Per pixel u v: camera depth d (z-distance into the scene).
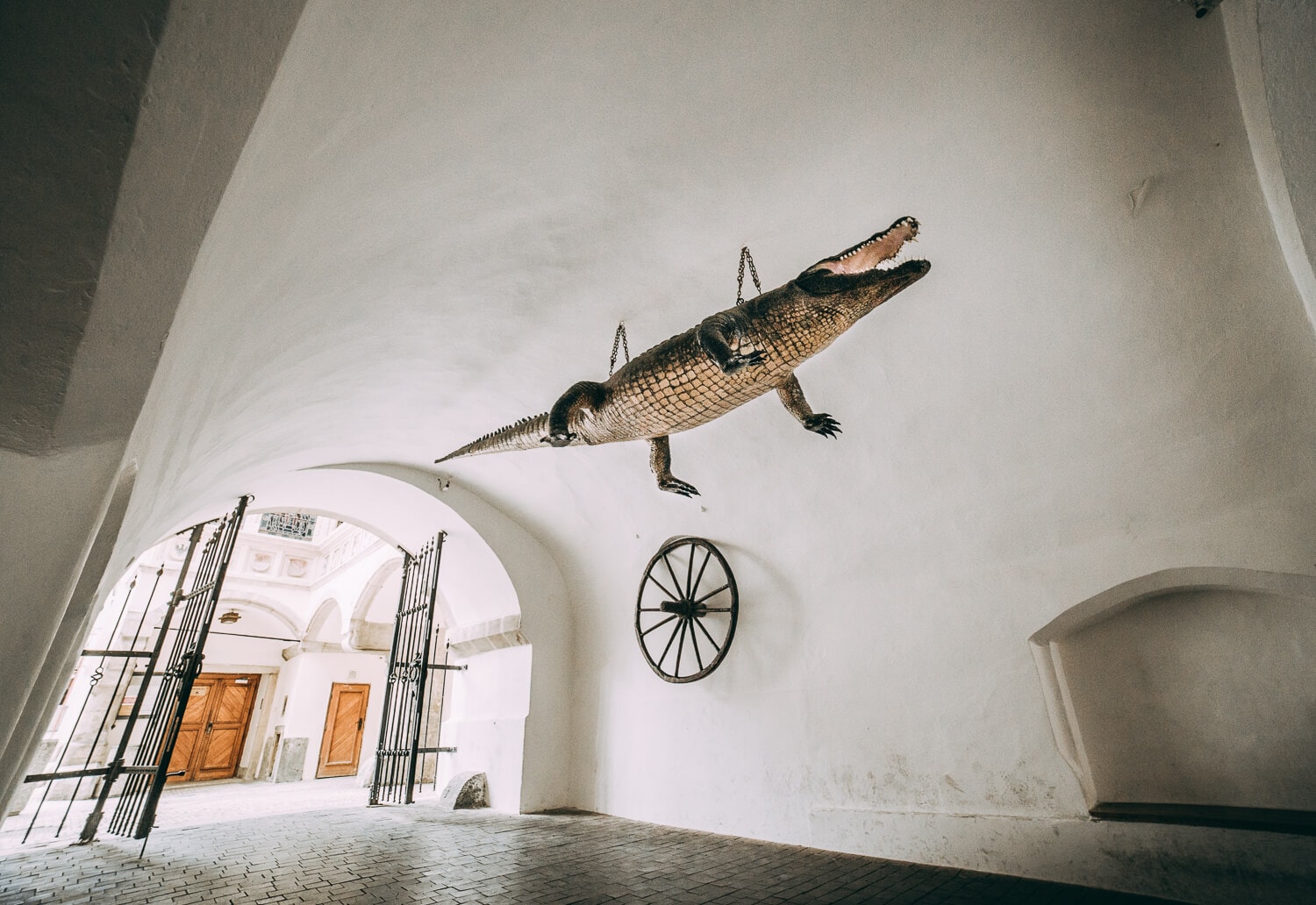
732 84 3.31
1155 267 3.69
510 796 7.83
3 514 1.21
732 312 3.41
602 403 4.04
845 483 5.71
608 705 7.92
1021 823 4.29
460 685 9.69
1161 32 2.95
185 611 7.38
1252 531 3.65
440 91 2.44
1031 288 4.13
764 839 5.77
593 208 4.05
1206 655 4.09
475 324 5.03
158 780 6.01
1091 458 4.32
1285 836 3.31
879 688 5.28
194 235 1.24
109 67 0.97
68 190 1.04
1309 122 2.33
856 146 3.71
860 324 4.90
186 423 2.41
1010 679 4.57
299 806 8.89
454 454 6.38
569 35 2.68
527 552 8.87
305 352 3.85
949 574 5.04
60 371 1.18
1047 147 3.56
